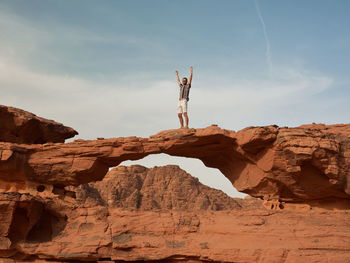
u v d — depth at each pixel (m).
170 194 68.06
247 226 20.81
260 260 19.45
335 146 21.16
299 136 21.22
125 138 22.81
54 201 23.02
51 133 26.94
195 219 21.83
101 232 21.36
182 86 24.11
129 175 70.69
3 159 22.58
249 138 21.61
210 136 22.02
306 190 22.55
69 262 21.45
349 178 21.64
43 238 22.89
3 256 21.66
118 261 21.06
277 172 22.09
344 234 19.78
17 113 25.11
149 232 21.52
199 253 20.44
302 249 19.44
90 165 23.09
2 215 21.42
